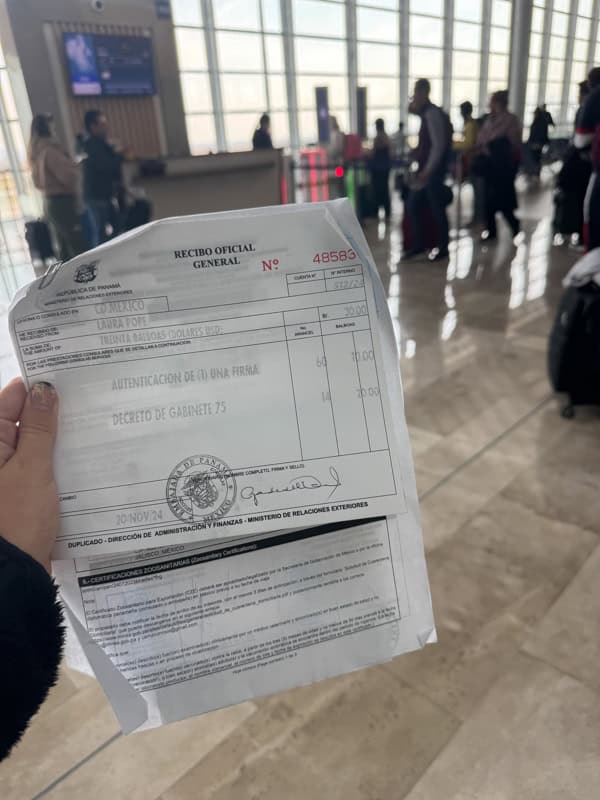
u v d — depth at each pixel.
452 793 1.02
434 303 3.66
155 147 5.48
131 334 0.37
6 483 0.34
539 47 12.01
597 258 2.10
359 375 0.38
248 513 0.38
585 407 2.27
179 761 1.11
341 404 0.38
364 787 1.04
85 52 4.84
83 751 1.14
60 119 4.82
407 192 4.82
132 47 5.10
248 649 0.39
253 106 7.98
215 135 7.75
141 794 1.06
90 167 4.06
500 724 1.13
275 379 0.38
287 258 0.37
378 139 6.61
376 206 6.97
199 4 7.00
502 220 6.11
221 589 0.39
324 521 0.38
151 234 0.36
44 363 0.36
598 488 1.79
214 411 0.37
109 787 1.07
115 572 0.38
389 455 0.38
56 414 0.36
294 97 8.35
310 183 7.26
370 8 8.84
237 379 0.37
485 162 4.99
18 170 4.59
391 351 0.38
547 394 2.40
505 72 11.79
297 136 8.60
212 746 1.13
